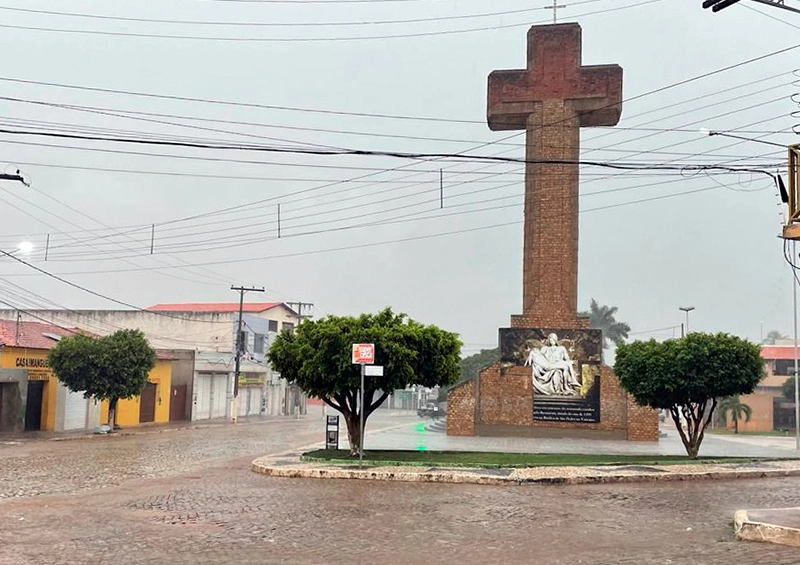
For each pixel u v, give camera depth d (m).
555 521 12.02
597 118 37.81
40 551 9.66
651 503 14.07
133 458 23.28
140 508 13.20
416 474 17.41
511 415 35.03
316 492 15.30
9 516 12.34
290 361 22.69
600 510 13.16
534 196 36.59
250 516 12.36
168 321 66.06
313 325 22.97
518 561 9.14
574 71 36.91
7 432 35.22
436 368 22.17
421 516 12.42
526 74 37.34
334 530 11.15
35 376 37.69
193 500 14.17
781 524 10.47
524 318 35.72
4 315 67.81
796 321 37.53
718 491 15.95
